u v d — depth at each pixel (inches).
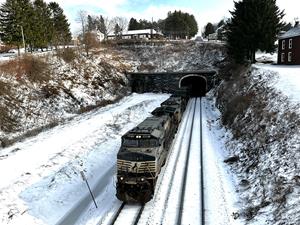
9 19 2229.3
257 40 1876.2
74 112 1644.9
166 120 904.9
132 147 669.3
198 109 1791.3
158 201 632.4
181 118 1475.1
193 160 876.0
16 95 1446.9
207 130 1251.2
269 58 2364.7
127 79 2485.2
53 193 666.8
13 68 1604.3
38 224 553.0
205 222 543.2
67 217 588.1
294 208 505.0
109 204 632.4
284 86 1063.0
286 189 560.1
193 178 744.3
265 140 806.5
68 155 893.8
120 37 4074.8
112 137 1126.4
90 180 770.8
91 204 639.1
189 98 2231.8
